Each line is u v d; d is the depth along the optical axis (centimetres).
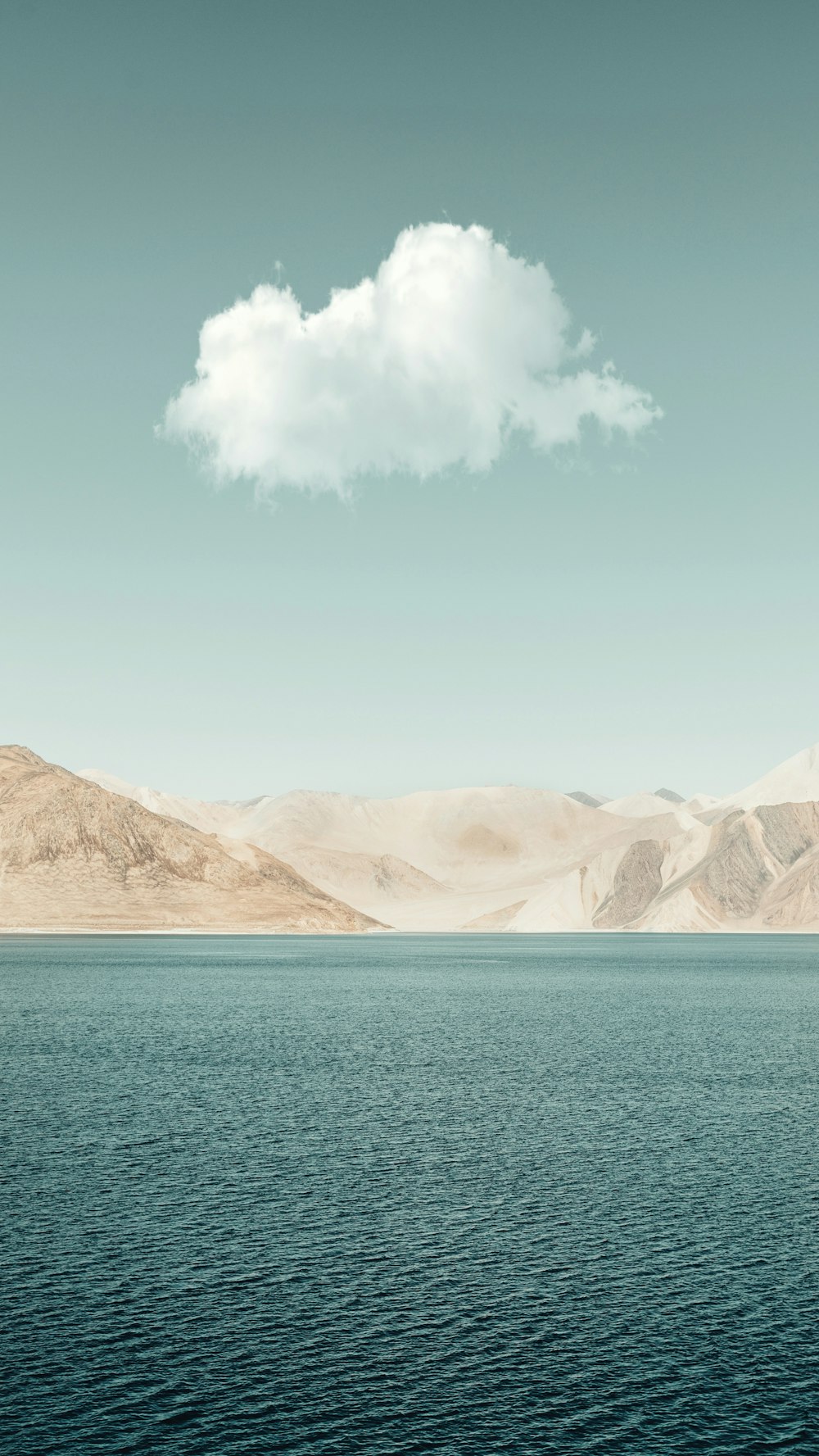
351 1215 3034
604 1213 3073
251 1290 2509
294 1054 6069
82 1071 5356
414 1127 4116
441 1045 6544
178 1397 2027
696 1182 3388
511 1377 2116
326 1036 6900
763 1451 1869
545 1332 2309
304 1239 2841
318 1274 2606
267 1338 2266
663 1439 1905
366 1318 2366
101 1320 2341
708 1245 2825
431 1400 2027
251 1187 3281
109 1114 4303
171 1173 3419
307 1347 2228
